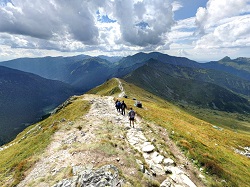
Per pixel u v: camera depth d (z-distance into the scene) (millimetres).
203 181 20391
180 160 23766
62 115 58500
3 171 28156
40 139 34781
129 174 17453
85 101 62719
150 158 22500
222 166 25422
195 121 69000
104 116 40844
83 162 19547
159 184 17359
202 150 28797
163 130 33906
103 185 15094
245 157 43375
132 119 34281
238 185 21516
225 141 50656
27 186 18547
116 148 22188
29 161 24859
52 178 18641
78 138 28359
